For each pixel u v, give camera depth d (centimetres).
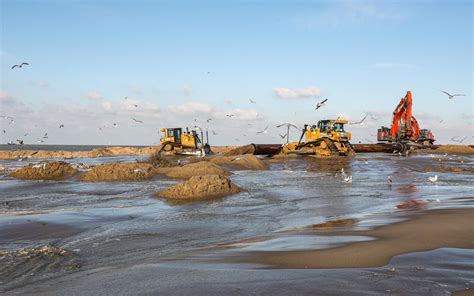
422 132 7262
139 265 684
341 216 1199
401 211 1226
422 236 825
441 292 507
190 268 646
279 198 1625
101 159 5034
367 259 668
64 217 1216
